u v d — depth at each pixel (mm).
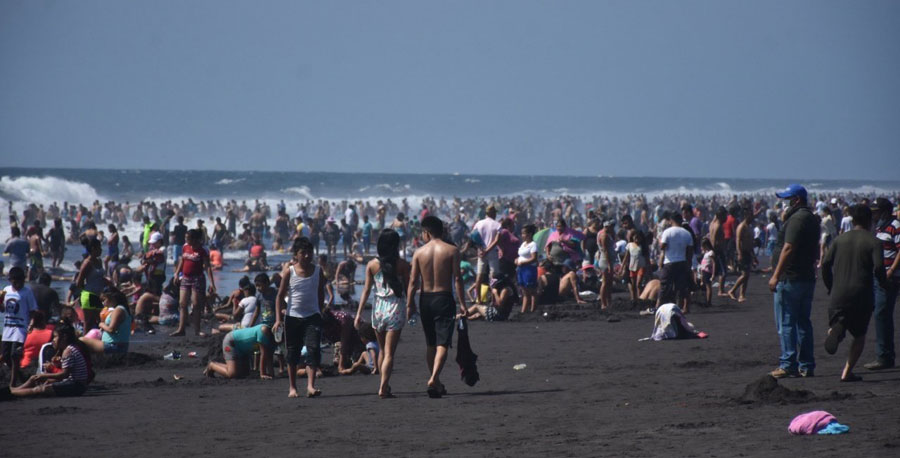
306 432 28109
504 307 65375
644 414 28828
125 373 45656
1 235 165000
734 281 95188
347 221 157500
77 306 59656
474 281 74625
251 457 24625
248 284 56656
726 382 35125
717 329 55750
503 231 68688
